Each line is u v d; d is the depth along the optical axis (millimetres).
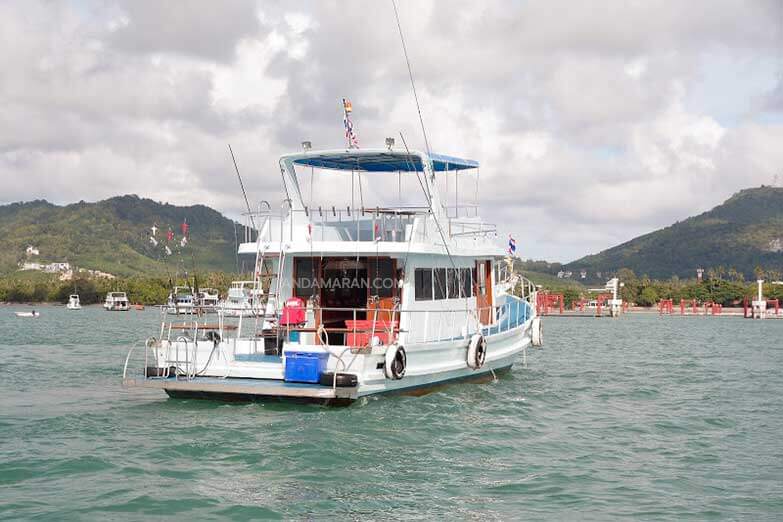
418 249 18047
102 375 25516
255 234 19219
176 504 10391
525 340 24500
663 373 28500
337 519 10000
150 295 168250
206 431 14430
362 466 12430
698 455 14055
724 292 171250
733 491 11656
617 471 12750
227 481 11477
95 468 12078
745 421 17641
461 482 11812
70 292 198250
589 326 89750
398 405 17266
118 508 10180
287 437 13961
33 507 10180
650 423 17172
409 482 11711
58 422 15617
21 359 32031
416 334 18672
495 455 13578
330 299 18953
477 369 20875
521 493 11359
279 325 17578
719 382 25656
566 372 28078
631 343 50281
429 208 18812
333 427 14828
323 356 16234
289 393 15664
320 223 20141
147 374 17234
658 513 10531
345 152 18594
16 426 15320
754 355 38938
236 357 17562
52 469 12023
